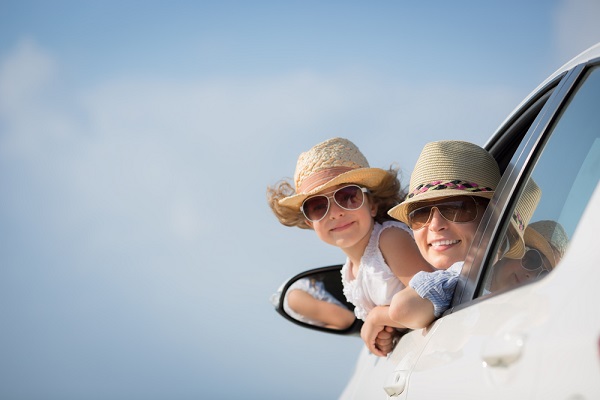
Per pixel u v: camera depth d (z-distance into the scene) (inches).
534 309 59.8
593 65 86.0
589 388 47.4
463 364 70.4
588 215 57.6
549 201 81.6
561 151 84.0
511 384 57.3
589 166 76.5
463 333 77.5
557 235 76.7
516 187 92.1
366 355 138.9
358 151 150.3
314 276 156.2
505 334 61.7
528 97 120.7
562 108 89.7
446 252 114.2
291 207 151.0
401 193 147.2
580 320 51.9
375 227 138.2
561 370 51.1
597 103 80.2
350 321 153.0
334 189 140.1
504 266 86.4
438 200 114.3
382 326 118.2
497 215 93.9
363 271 136.7
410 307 100.2
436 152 117.5
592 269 53.7
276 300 155.9
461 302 95.0
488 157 118.3
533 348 56.1
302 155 150.0
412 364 92.1
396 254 132.6
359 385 130.6
